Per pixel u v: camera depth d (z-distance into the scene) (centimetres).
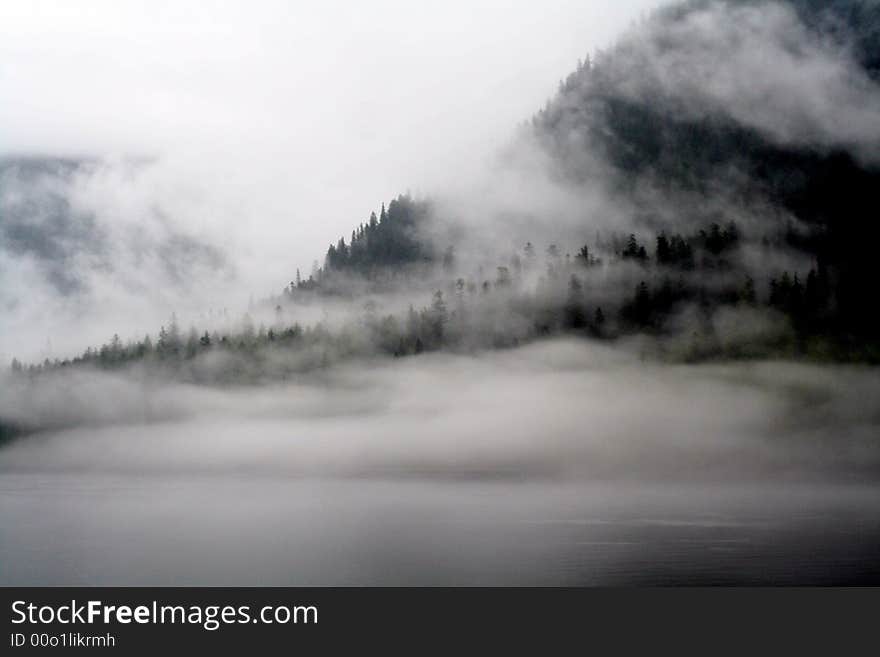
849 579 4078
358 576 4331
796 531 5994
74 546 5397
